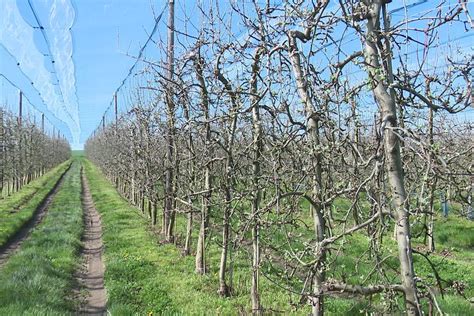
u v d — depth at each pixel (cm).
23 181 3709
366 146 478
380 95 363
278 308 735
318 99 462
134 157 1916
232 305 768
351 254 1068
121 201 2444
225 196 822
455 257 1208
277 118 502
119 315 755
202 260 973
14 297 795
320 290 430
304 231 1234
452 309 732
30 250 1191
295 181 574
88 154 8625
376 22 363
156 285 893
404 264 359
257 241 720
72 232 1553
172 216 1334
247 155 712
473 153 473
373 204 398
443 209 1550
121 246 1307
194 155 966
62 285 927
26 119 3950
